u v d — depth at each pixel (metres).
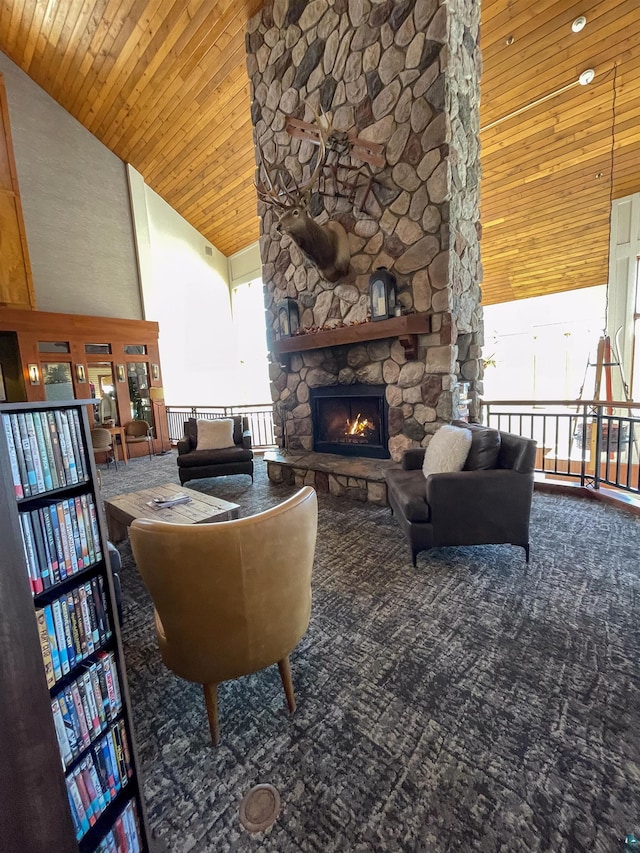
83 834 0.88
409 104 3.25
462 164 3.50
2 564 0.64
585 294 7.90
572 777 1.16
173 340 8.39
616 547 2.58
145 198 7.58
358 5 3.46
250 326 9.52
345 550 2.72
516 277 7.12
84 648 0.91
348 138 3.53
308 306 4.42
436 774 1.18
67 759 0.84
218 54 4.84
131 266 7.43
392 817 1.08
